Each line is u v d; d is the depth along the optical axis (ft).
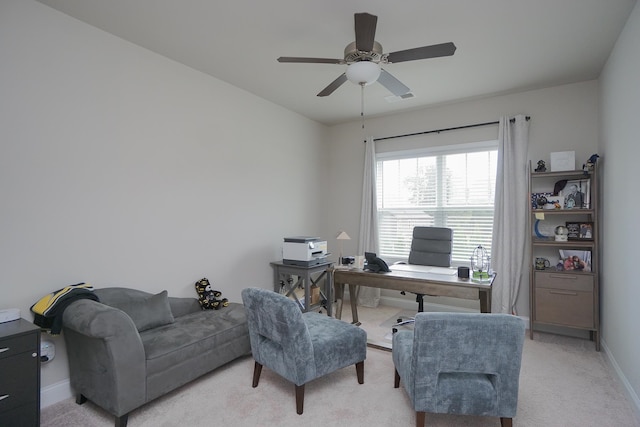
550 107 12.00
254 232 12.78
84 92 7.97
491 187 13.47
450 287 9.39
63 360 7.57
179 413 7.00
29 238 7.09
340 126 16.71
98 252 8.22
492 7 7.37
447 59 9.82
